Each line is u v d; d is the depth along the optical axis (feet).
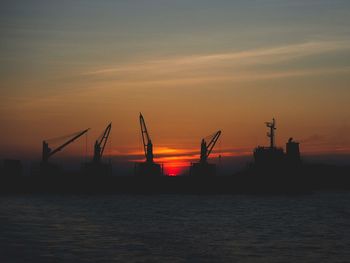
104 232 302.04
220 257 218.79
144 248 237.04
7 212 465.47
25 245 241.55
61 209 525.34
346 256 230.07
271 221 409.08
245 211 536.83
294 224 385.09
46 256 213.46
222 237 289.53
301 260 218.59
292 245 262.88
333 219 433.89
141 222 378.32
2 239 261.44
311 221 413.18
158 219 411.54
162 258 212.64
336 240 287.28
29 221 368.07
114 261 204.95
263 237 296.30
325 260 219.61
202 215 469.57
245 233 315.99
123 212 489.26
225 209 568.82
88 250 229.66
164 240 266.98
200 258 215.10
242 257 220.84
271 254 231.50
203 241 267.59
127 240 265.13
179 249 235.81
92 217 417.28
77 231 305.32
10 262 201.05
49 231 302.66
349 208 599.16
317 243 272.51
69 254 218.79
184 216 453.17
